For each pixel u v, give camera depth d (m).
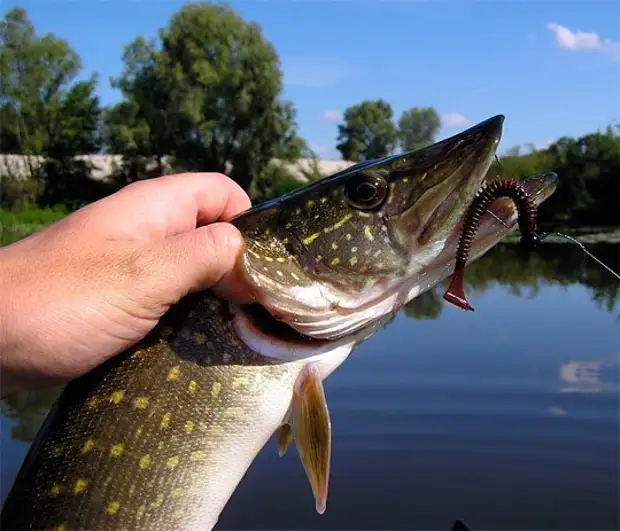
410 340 1.19
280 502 0.60
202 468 0.29
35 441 0.29
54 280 0.27
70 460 0.28
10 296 0.27
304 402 0.30
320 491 0.29
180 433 0.28
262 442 0.30
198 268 0.28
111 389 0.28
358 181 0.30
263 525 0.56
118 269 0.28
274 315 0.30
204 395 0.29
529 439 0.71
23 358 0.27
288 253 0.30
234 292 0.29
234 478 0.29
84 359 0.28
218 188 0.36
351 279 0.30
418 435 0.72
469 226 0.29
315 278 0.30
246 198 0.38
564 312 1.40
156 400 0.28
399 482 0.63
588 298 1.55
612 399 0.83
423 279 0.31
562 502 0.59
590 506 0.58
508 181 0.29
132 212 0.31
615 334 1.18
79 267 0.28
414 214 0.30
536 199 0.29
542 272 2.02
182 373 0.29
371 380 0.94
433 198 0.30
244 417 0.29
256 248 0.30
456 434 0.73
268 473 0.66
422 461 0.66
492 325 1.30
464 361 1.04
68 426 0.28
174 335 0.29
